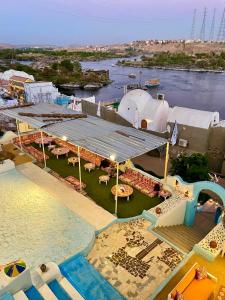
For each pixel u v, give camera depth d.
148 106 32.09
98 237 13.45
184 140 28.75
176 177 17.00
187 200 16.27
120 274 11.34
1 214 14.48
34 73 98.50
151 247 12.91
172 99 76.75
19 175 18.69
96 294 10.37
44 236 12.99
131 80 114.50
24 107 25.31
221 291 9.95
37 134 26.48
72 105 39.66
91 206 15.81
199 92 85.88
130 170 19.58
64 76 101.88
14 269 9.32
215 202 20.73
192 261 12.17
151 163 28.66
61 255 11.88
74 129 19.33
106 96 82.56
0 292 8.77
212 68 150.75
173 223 16.09
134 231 13.95
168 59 177.88
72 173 20.14
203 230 16.88
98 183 18.81
